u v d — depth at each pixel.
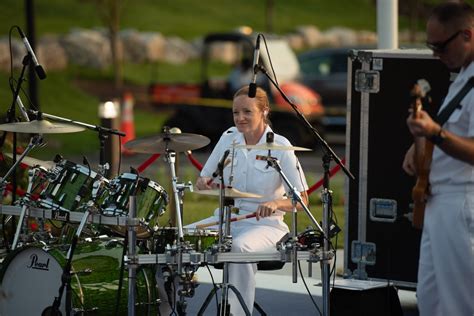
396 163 16.88
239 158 15.99
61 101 55.41
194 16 79.44
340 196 29.44
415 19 59.16
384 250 17.08
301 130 43.06
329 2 87.00
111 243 15.16
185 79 64.44
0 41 58.22
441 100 16.27
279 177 15.88
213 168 16.33
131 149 14.87
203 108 44.91
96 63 63.97
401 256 16.95
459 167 12.26
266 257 14.70
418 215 12.72
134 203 14.12
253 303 15.44
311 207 27.20
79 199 14.85
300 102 43.41
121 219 14.30
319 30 80.00
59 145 45.28
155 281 15.13
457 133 12.26
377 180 17.05
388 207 16.97
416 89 11.70
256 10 82.81
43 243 14.84
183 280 14.47
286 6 85.12
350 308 16.03
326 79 48.19
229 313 14.82
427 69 16.41
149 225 14.55
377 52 16.86
